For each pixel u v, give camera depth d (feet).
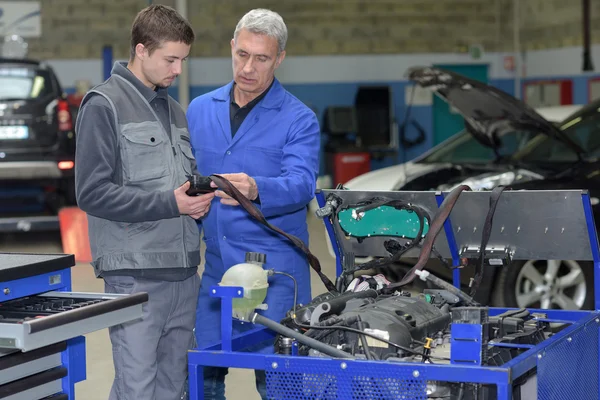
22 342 7.15
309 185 10.95
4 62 30.14
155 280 10.00
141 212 9.50
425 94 51.90
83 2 49.32
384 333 8.47
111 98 9.71
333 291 10.18
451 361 7.96
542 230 9.94
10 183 30.09
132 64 10.03
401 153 51.62
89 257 28.48
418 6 52.26
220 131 11.47
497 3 53.06
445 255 10.62
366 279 10.28
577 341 9.42
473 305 9.43
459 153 23.41
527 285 18.03
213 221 11.43
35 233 34.91
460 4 52.70
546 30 50.29
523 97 52.80
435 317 9.32
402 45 52.42
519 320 9.32
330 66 51.70
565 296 17.94
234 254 11.25
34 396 8.58
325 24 51.49
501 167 19.93
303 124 11.30
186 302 10.37
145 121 9.89
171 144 10.23
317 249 30.91
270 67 10.97
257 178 10.44
